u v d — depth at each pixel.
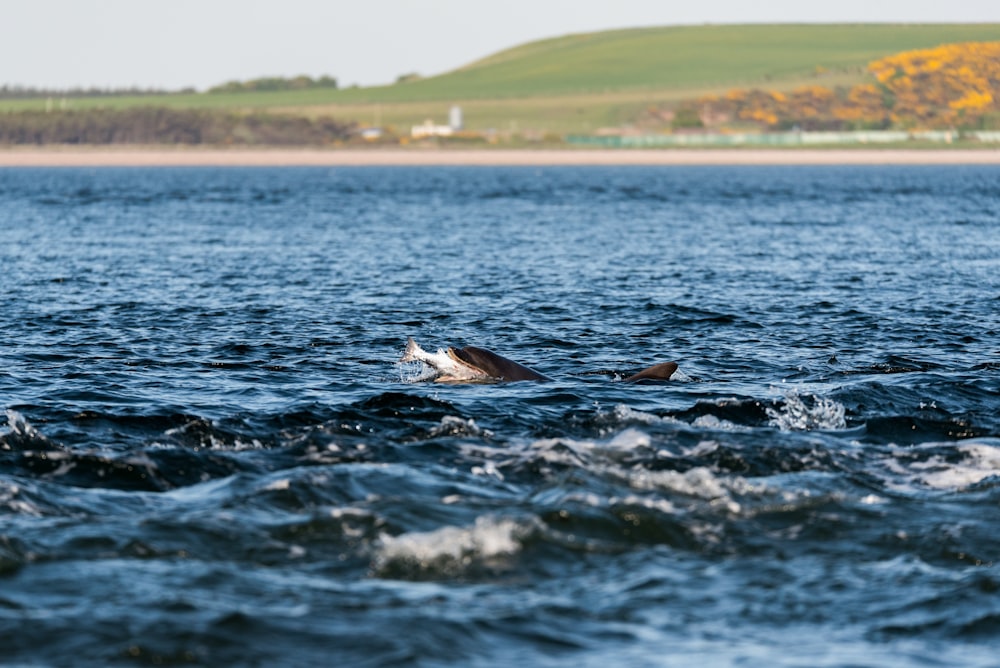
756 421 59.53
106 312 105.44
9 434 50.56
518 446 53.00
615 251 173.88
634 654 30.95
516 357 82.69
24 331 93.06
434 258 161.62
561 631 32.41
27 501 42.78
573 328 96.75
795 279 136.00
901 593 35.59
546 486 45.66
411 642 31.05
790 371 76.19
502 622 32.78
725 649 31.38
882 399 64.06
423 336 92.19
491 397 64.62
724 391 67.88
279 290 123.94
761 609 34.31
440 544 38.62
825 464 49.88
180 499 44.59
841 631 32.84
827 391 66.94
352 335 92.56
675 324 98.94
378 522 40.75
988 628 33.00
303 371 75.69
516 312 106.75
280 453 51.44
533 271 144.38
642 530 40.59
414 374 74.56
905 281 133.88
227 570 36.38
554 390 66.94
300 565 37.28
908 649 31.55
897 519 42.25
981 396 66.50
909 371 75.88
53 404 63.44
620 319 102.06
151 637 31.08
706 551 39.16
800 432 56.16
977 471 49.59
